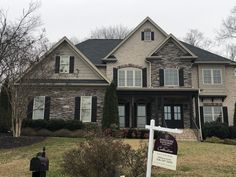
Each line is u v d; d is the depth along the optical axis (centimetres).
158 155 659
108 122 2289
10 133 2350
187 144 1931
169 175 1070
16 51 1925
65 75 2636
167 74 2875
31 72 2188
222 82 3006
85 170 751
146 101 2830
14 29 1933
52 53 2508
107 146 765
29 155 1521
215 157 1440
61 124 2388
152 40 2975
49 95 2573
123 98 2716
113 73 2875
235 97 2998
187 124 2809
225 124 2581
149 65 2897
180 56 2897
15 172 1172
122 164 799
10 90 2175
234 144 2208
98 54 3138
